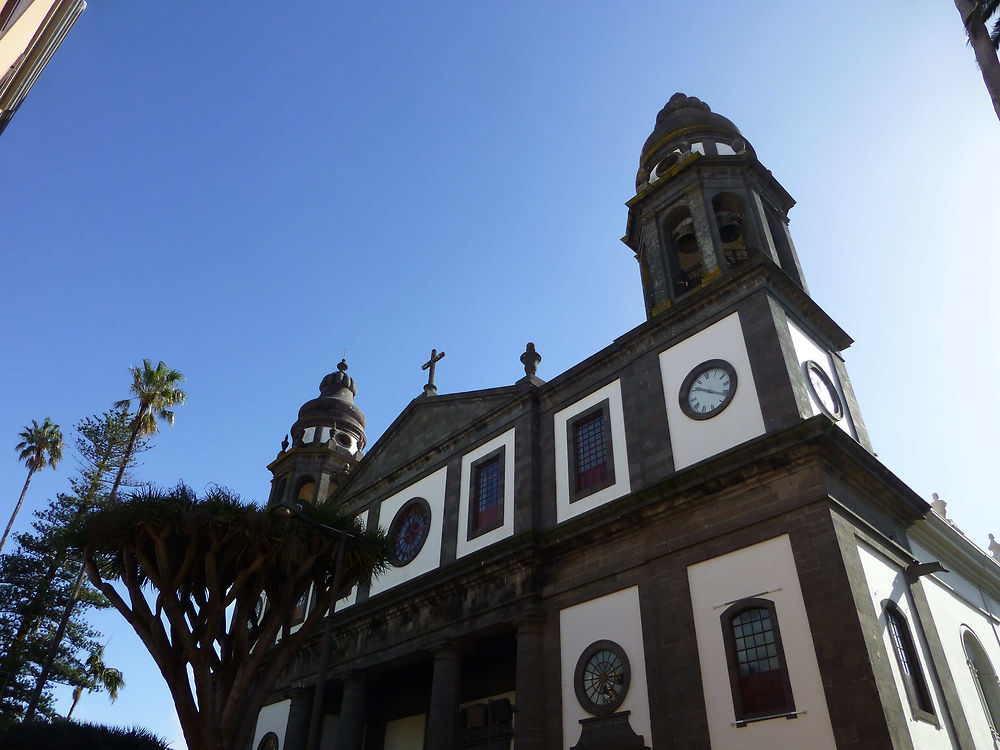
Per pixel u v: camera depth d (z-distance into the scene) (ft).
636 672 53.26
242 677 47.39
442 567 70.69
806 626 45.44
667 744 48.88
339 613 80.38
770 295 60.29
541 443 72.49
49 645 109.60
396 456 90.84
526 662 59.26
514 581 64.08
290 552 50.14
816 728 42.37
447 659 65.87
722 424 57.31
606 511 59.77
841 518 48.52
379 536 57.21
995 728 55.52
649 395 64.18
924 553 61.57
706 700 48.21
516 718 57.77
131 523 49.21
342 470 110.52
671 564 54.65
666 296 70.23
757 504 51.52
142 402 119.14
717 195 74.49
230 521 49.42
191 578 50.65
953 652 56.34
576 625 59.00
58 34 32.60
